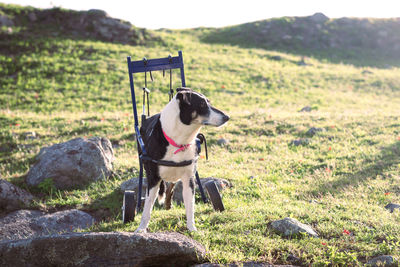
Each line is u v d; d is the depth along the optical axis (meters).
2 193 7.24
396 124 12.26
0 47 26.11
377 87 25.92
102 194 7.72
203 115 4.18
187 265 3.99
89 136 12.02
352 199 6.61
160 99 20.38
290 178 8.20
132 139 11.95
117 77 23.59
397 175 7.71
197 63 28.16
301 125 12.80
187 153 4.53
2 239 5.88
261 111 15.52
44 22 31.67
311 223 5.32
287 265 3.93
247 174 8.43
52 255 3.71
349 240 4.57
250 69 27.89
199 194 7.20
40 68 23.66
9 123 14.05
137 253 3.74
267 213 5.64
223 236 4.64
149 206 4.73
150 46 31.61
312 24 43.41
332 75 28.19
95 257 3.72
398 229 4.80
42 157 8.72
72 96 20.34
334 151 10.00
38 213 7.12
